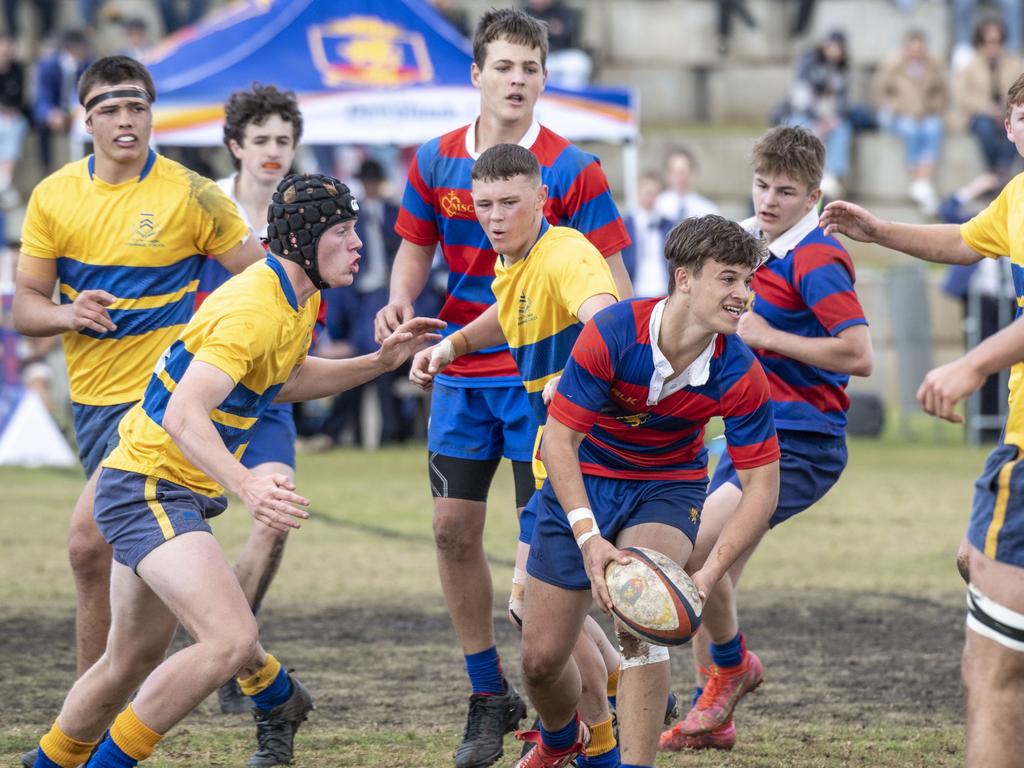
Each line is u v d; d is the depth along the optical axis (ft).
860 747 61.46
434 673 74.18
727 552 49.55
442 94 165.27
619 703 50.19
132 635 52.42
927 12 272.10
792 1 274.16
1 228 198.18
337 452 167.43
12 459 156.46
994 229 53.57
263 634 82.79
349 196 52.90
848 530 119.03
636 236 177.88
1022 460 44.88
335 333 163.63
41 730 63.00
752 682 62.28
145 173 63.41
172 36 235.61
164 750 60.95
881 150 244.83
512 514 126.62
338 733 63.36
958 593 94.68
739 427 50.47
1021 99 48.49
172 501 52.01
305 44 162.91
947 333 213.05
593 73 230.48
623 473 52.47
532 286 56.49
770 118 263.29
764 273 64.85
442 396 64.75
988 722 44.83
